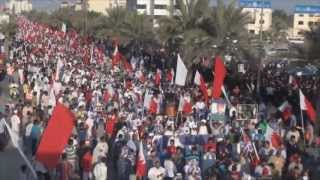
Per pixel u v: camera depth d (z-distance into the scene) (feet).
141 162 49.11
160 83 97.50
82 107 69.92
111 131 61.36
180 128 60.85
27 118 65.62
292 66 140.36
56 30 268.41
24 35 247.91
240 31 123.34
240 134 59.47
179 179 48.44
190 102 75.61
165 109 78.74
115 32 191.11
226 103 75.82
